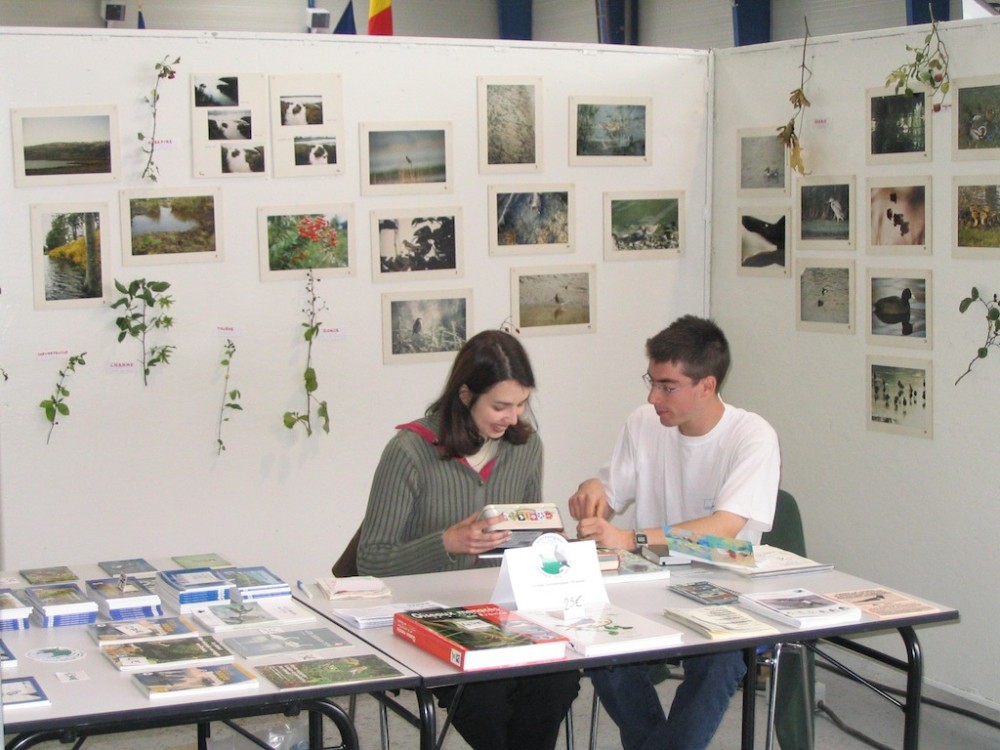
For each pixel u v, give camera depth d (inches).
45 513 147.5
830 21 186.4
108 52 145.1
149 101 147.2
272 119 152.7
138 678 78.9
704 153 177.9
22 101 142.3
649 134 173.8
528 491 119.6
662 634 88.8
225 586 99.6
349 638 90.7
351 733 85.0
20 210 143.3
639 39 228.5
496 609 94.7
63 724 72.5
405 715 88.8
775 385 171.5
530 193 167.3
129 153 147.2
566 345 172.7
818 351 163.9
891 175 151.3
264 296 155.1
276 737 111.3
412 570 110.3
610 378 176.1
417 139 159.9
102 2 245.8
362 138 157.1
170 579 101.3
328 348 158.7
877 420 155.9
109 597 96.9
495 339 110.0
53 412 145.3
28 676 80.4
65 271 145.6
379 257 159.8
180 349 151.7
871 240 154.7
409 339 162.9
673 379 115.2
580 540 104.9
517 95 164.7
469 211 164.1
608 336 175.2
